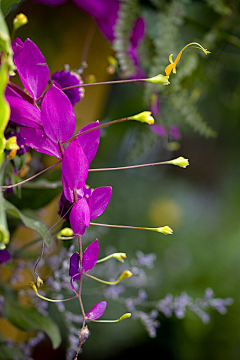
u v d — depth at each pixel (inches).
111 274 46.8
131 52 36.1
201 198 108.0
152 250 94.5
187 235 100.7
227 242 100.3
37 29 38.8
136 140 41.4
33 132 24.5
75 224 24.3
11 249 32.0
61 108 24.5
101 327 82.9
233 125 66.5
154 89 36.5
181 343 87.3
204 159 106.6
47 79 25.0
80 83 27.5
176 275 93.5
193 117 38.0
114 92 49.3
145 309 83.7
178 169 106.5
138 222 93.3
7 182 28.3
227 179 107.2
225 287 93.3
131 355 87.4
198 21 43.0
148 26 40.4
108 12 36.4
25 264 33.3
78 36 39.8
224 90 54.1
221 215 106.4
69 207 25.8
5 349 34.0
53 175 31.9
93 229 53.2
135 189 95.0
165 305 38.6
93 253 24.9
